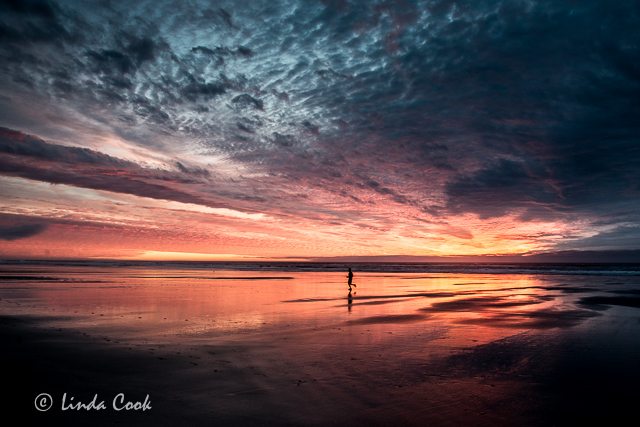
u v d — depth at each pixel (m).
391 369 7.89
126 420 5.37
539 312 16.19
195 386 6.72
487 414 5.76
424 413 5.74
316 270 76.06
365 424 5.33
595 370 7.99
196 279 36.22
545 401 6.30
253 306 17.14
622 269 68.94
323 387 6.76
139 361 8.18
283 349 9.44
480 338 10.95
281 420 5.41
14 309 15.24
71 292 21.95
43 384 6.75
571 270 66.62
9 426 5.15
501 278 45.44
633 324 13.38
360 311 16.05
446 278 45.72
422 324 13.10
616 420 5.60
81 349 9.09
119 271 53.38
